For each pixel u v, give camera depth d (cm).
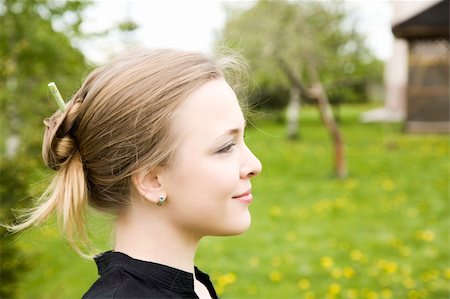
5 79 527
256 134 1582
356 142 1422
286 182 938
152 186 102
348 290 454
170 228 104
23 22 550
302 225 674
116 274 98
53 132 109
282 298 443
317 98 1002
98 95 104
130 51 111
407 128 1553
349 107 2702
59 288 452
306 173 1017
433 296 442
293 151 1282
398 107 1925
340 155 975
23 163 345
